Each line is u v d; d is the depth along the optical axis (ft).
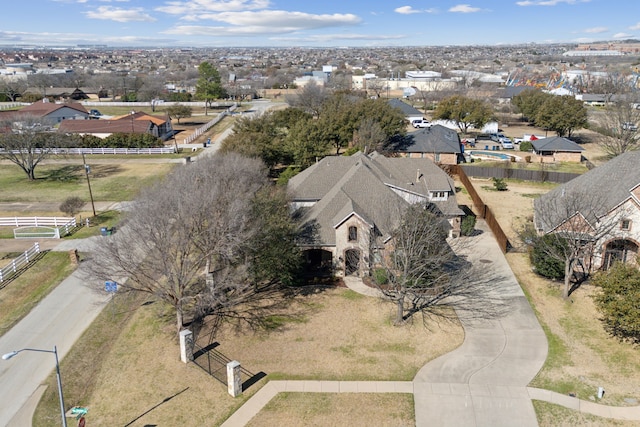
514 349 108.37
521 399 92.79
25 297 132.98
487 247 167.22
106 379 98.99
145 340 112.16
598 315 121.90
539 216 162.09
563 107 347.15
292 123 311.06
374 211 149.28
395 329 116.37
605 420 87.51
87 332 115.24
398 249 122.93
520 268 150.20
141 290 111.55
